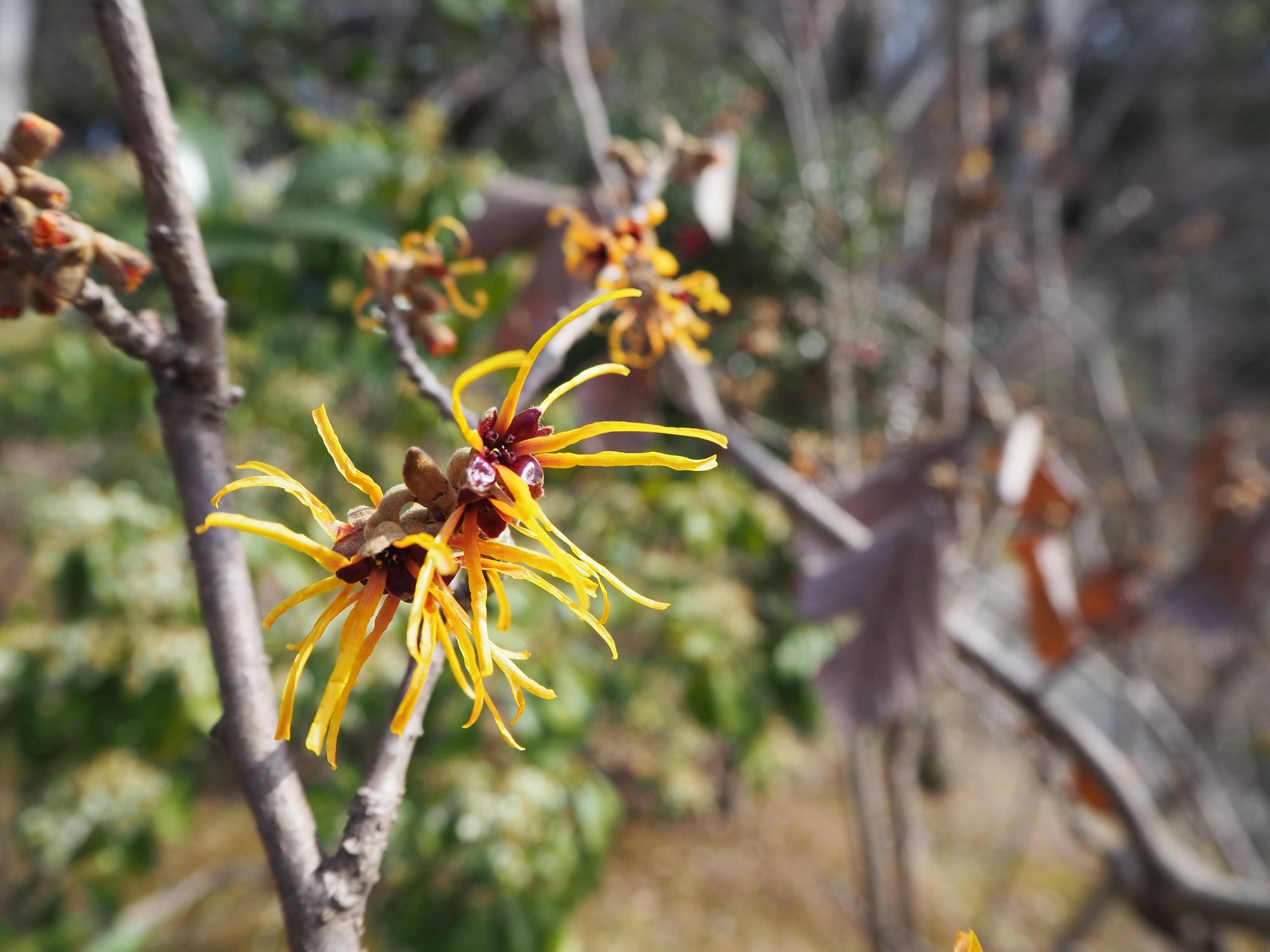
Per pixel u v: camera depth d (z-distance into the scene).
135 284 0.11
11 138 0.10
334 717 0.07
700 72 1.09
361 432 0.52
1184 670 0.78
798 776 0.89
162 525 0.43
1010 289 0.62
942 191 0.61
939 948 0.65
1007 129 0.84
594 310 0.13
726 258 0.56
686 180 0.18
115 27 0.11
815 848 0.78
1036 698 0.39
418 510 0.08
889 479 0.31
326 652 0.39
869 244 0.66
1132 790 0.38
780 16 0.61
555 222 0.14
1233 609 0.39
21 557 0.84
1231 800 0.72
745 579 0.55
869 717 0.27
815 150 0.55
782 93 0.62
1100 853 0.43
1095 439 0.78
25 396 0.61
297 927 0.09
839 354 0.53
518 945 0.37
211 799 0.74
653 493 0.45
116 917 0.44
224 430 0.11
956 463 0.31
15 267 0.10
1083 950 0.68
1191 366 1.30
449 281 0.14
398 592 0.08
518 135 0.99
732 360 0.57
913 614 0.27
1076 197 1.36
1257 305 1.54
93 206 0.50
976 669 0.41
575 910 0.41
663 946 0.64
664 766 0.64
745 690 0.50
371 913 0.49
